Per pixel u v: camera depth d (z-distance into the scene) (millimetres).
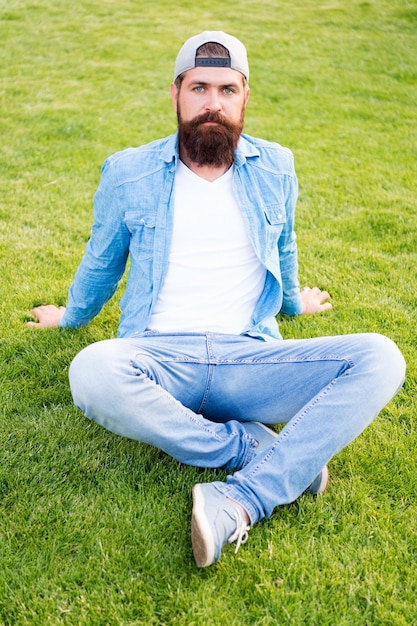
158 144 2629
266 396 2398
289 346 2400
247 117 6555
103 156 5512
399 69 8031
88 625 1881
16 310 3441
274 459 2143
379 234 4445
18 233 4262
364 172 5387
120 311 3502
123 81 7422
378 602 1953
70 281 3762
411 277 3916
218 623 1881
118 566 2061
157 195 2541
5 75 7402
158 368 2303
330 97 7184
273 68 8016
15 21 9375
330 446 2154
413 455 2557
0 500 2314
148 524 2217
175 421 2236
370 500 2338
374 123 6504
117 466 2480
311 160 5598
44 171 5184
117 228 2631
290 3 11031
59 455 2516
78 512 2256
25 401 2807
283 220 2668
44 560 2076
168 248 2521
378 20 9938
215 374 2377
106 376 2152
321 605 1950
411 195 5000
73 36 8914
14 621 1910
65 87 7152
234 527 2035
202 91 2461
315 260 4094
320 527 2246
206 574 2041
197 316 2508
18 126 6023
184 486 2383
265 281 2643
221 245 2555
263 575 2023
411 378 3008
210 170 2562
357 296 3705
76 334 3225
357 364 2248
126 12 10211
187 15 10188
